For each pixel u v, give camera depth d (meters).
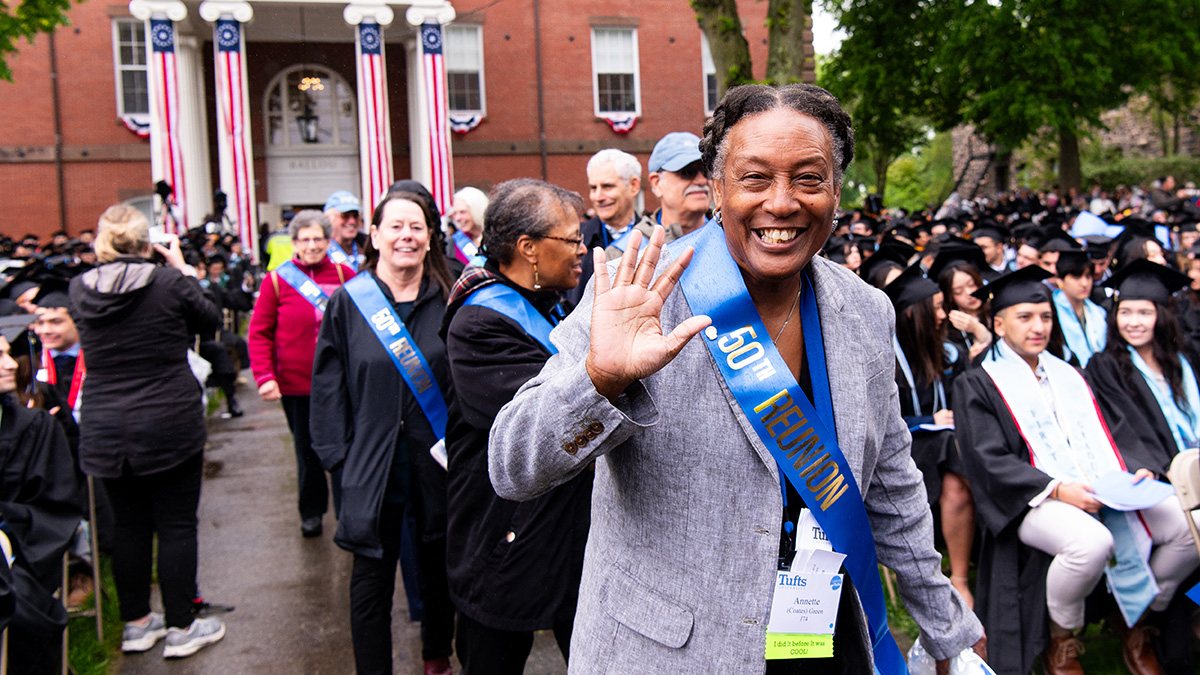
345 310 3.38
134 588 3.93
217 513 5.88
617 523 1.54
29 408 3.46
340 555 5.09
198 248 12.70
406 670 3.79
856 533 1.56
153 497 3.89
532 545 2.56
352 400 3.35
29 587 3.15
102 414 3.73
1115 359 3.86
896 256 5.12
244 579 4.77
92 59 19.88
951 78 20.80
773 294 1.58
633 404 1.37
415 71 20.41
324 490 5.42
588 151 21.98
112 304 3.66
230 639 4.07
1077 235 7.89
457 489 2.69
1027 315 3.54
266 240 17.44
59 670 3.51
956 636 1.78
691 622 1.47
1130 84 20.42
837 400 1.56
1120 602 3.44
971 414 3.57
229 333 10.59
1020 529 3.41
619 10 22.06
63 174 19.83
